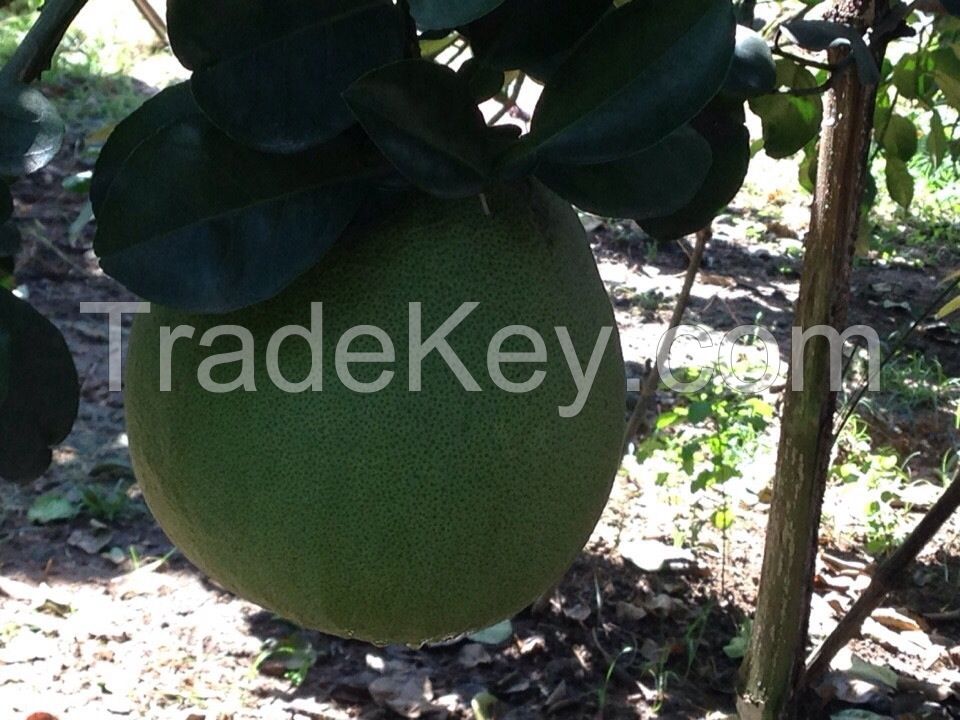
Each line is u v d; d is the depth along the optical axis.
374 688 1.07
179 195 0.41
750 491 1.43
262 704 1.06
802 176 1.04
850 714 1.08
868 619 1.24
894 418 1.66
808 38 0.59
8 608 1.16
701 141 0.46
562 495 0.45
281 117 0.41
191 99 0.42
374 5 0.42
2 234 0.48
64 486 1.38
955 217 2.37
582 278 0.47
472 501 0.43
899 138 1.06
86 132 2.20
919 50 0.95
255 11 0.40
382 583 0.43
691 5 0.42
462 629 0.46
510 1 0.44
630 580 1.25
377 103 0.40
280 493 0.43
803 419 0.83
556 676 1.11
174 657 1.11
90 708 1.03
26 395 0.48
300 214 0.42
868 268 2.19
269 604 0.46
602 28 0.43
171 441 0.45
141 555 1.27
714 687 1.12
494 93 0.48
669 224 0.56
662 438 1.41
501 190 0.46
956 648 1.21
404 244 0.44
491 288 0.44
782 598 0.89
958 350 1.89
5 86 0.45
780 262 2.13
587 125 0.43
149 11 0.99
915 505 1.46
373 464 0.42
